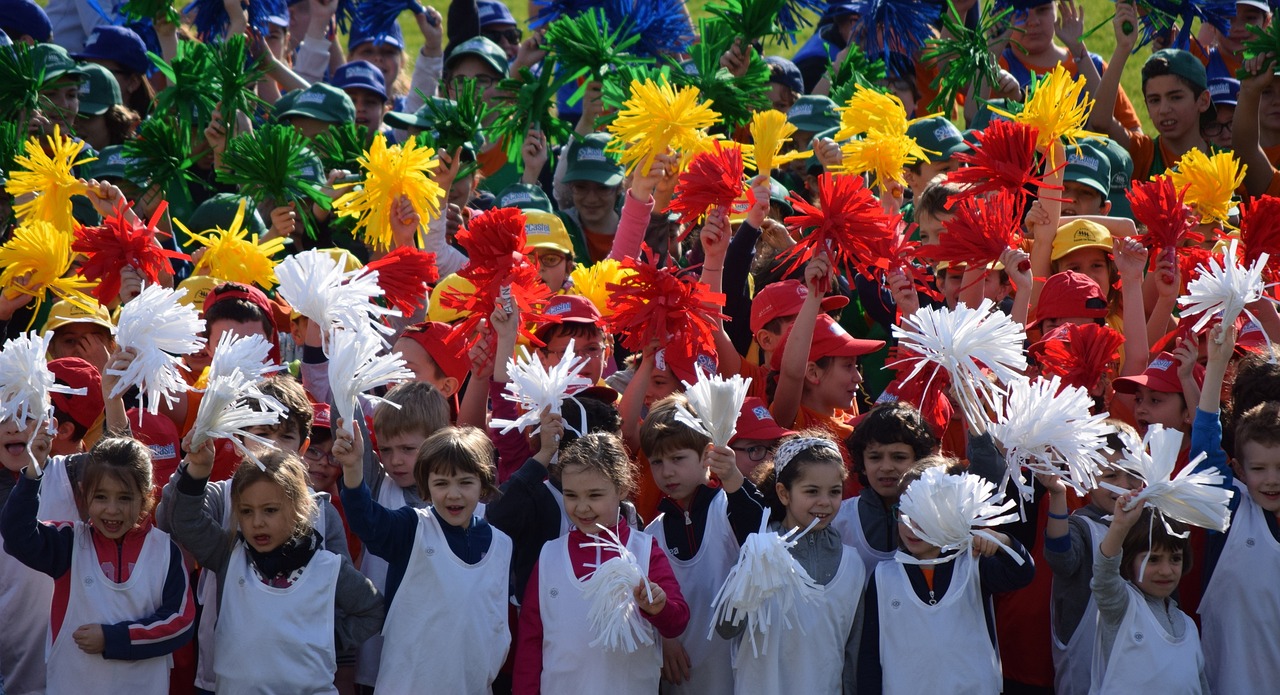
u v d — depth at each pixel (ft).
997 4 75.15
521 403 42.19
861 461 44.42
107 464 39.34
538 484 42.70
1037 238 55.77
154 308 38.42
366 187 54.24
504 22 88.58
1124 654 41.32
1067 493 46.80
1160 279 52.21
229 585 40.04
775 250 58.08
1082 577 42.80
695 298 45.52
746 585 39.40
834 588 41.34
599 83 65.62
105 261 48.21
